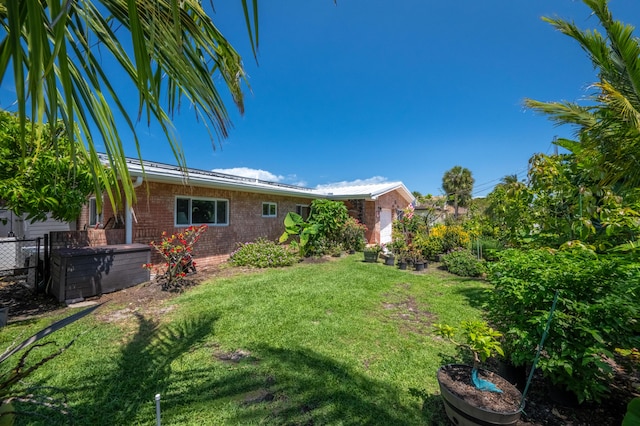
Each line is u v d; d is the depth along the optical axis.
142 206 6.56
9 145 3.69
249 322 3.90
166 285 5.52
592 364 2.24
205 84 1.30
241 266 7.92
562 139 5.29
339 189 15.12
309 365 2.86
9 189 3.49
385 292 5.54
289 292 5.33
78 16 1.11
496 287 2.95
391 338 3.52
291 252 8.80
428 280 6.66
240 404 2.29
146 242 6.59
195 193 7.80
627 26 3.94
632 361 2.79
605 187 3.43
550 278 2.35
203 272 7.16
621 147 3.71
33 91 0.77
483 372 2.40
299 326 3.79
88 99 1.14
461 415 1.98
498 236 7.31
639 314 2.01
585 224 3.09
